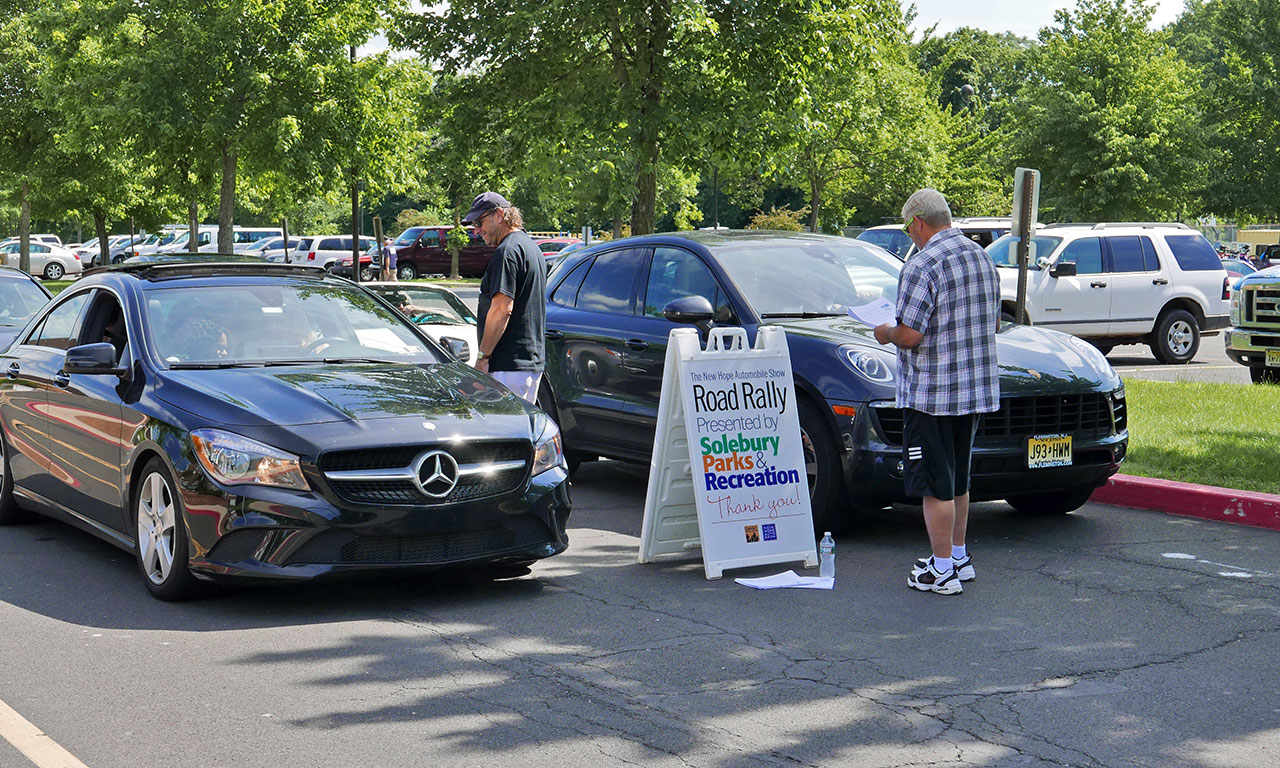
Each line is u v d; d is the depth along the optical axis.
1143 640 5.21
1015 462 6.96
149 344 6.51
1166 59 42.88
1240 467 8.55
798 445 6.78
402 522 5.62
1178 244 18.78
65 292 7.70
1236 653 5.01
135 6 24.95
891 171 39.50
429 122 19.84
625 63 17.53
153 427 5.96
